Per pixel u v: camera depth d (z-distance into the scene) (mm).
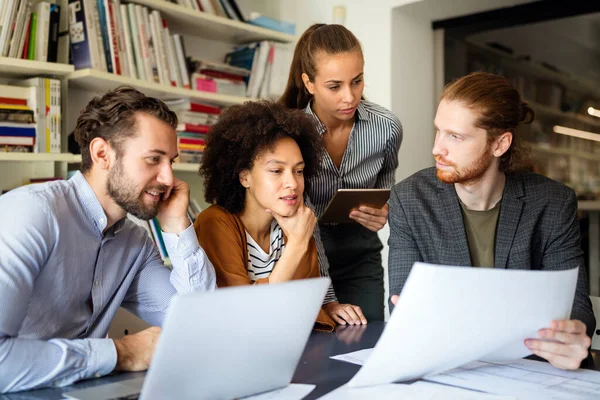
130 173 1275
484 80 1469
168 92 2918
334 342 1420
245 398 986
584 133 3441
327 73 2002
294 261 1610
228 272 1556
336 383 1075
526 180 1617
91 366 1093
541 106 3582
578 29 3369
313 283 970
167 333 812
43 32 2518
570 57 3416
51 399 990
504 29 3619
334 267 2330
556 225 1562
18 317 1120
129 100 1281
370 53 3566
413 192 1677
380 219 2123
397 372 1051
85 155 1324
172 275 1465
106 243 1357
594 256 3488
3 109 2391
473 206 1612
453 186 1632
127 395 1000
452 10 3539
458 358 1096
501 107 1432
